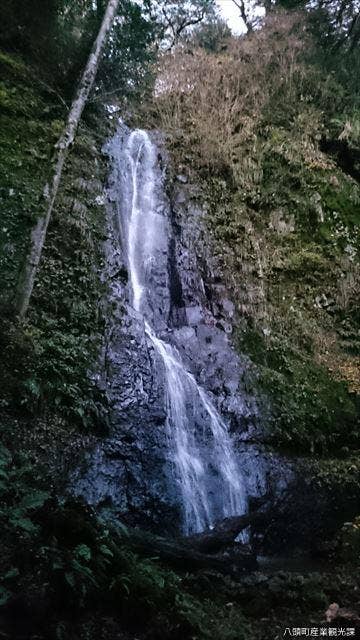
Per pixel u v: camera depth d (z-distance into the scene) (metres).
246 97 14.80
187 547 5.29
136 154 11.90
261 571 5.88
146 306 9.67
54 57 11.77
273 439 8.55
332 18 17.30
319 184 13.59
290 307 11.33
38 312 7.55
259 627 4.27
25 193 8.73
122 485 6.34
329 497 8.00
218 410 8.37
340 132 15.25
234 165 12.99
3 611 3.18
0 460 4.50
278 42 15.84
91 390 6.99
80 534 3.99
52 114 10.66
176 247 10.81
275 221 12.64
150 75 14.09
